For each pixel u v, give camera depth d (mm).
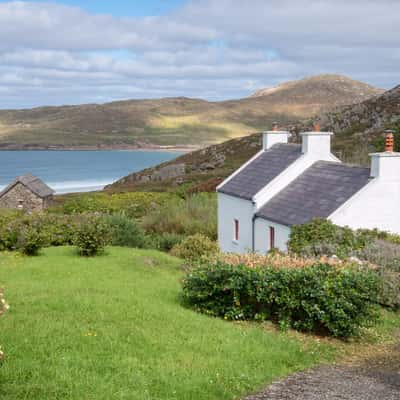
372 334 13445
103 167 197125
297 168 25734
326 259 15219
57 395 7809
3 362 8633
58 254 21469
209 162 104625
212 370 9594
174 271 20219
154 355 9984
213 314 13727
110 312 12180
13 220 23969
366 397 9102
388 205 21453
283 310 13086
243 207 26828
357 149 60375
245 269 13508
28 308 12102
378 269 16250
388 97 107750
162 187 82312
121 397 7973
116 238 25281
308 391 9289
